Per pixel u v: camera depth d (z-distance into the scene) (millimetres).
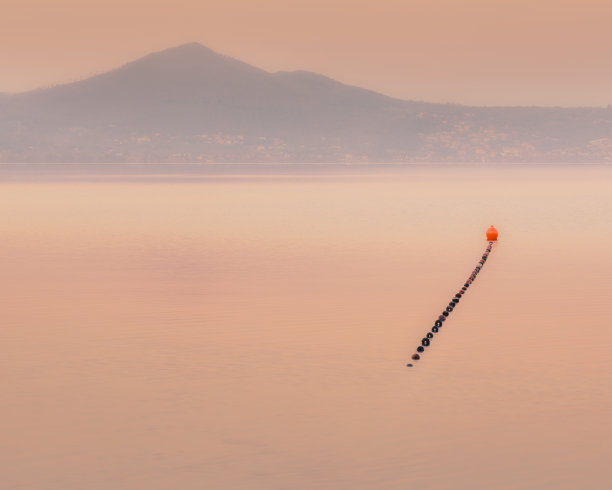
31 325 34094
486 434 21250
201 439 20938
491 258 55938
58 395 24438
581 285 44094
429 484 18312
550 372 26812
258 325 33969
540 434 21234
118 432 21406
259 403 23734
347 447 20391
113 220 89438
